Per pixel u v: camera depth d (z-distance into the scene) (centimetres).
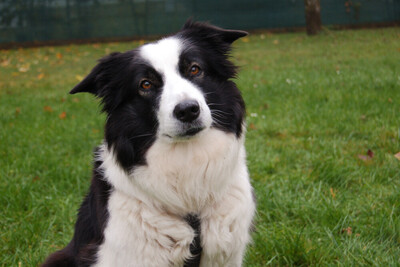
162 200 285
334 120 623
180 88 278
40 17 1952
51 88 1043
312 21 1620
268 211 422
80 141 622
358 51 1195
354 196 433
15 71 1344
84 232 306
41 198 465
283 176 485
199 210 290
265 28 1900
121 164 287
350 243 355
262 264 364
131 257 278
